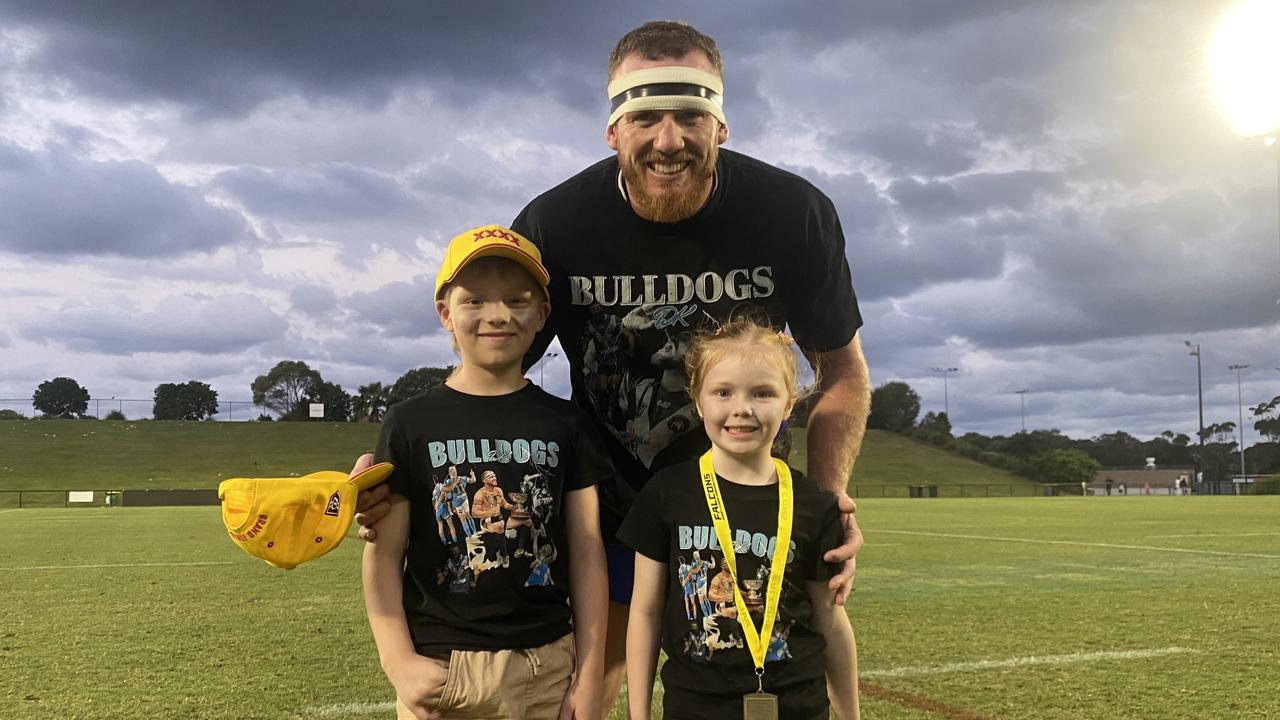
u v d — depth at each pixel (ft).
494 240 9.12
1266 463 311.27
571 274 10.77
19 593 26.91
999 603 24.64
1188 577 30.78
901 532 55.31
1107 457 358.64
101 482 172.55
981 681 15.60
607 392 11.16
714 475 9.46
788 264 10.90
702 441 11.08
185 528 60.34
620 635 11.59
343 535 8.27
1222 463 318.24
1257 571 32.60
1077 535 52.16
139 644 18.94
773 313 10.98
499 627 8.55
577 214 10.58
